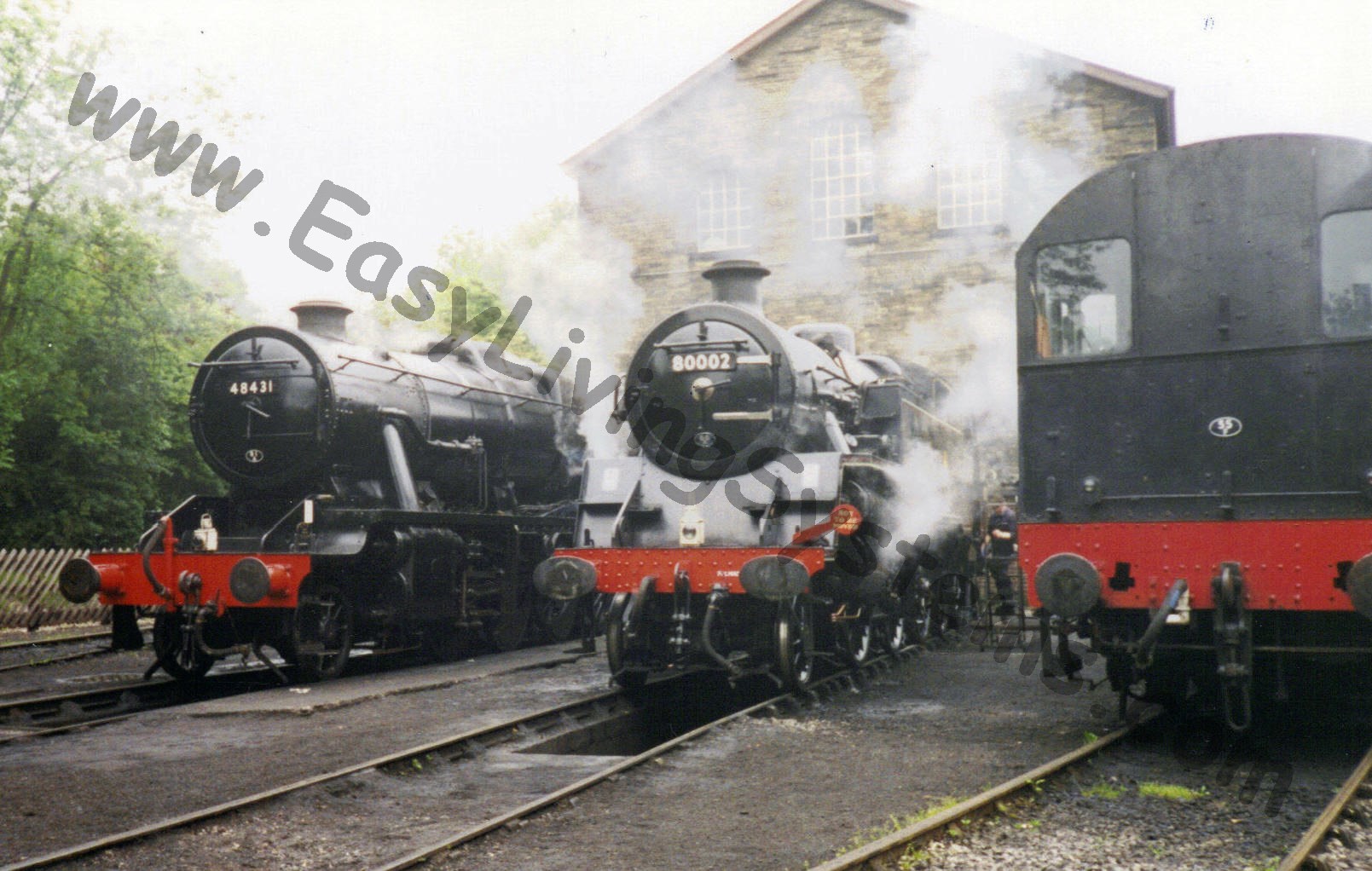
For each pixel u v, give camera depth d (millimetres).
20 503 20547
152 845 5617
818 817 6125
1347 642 7809
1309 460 7457
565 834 5820
